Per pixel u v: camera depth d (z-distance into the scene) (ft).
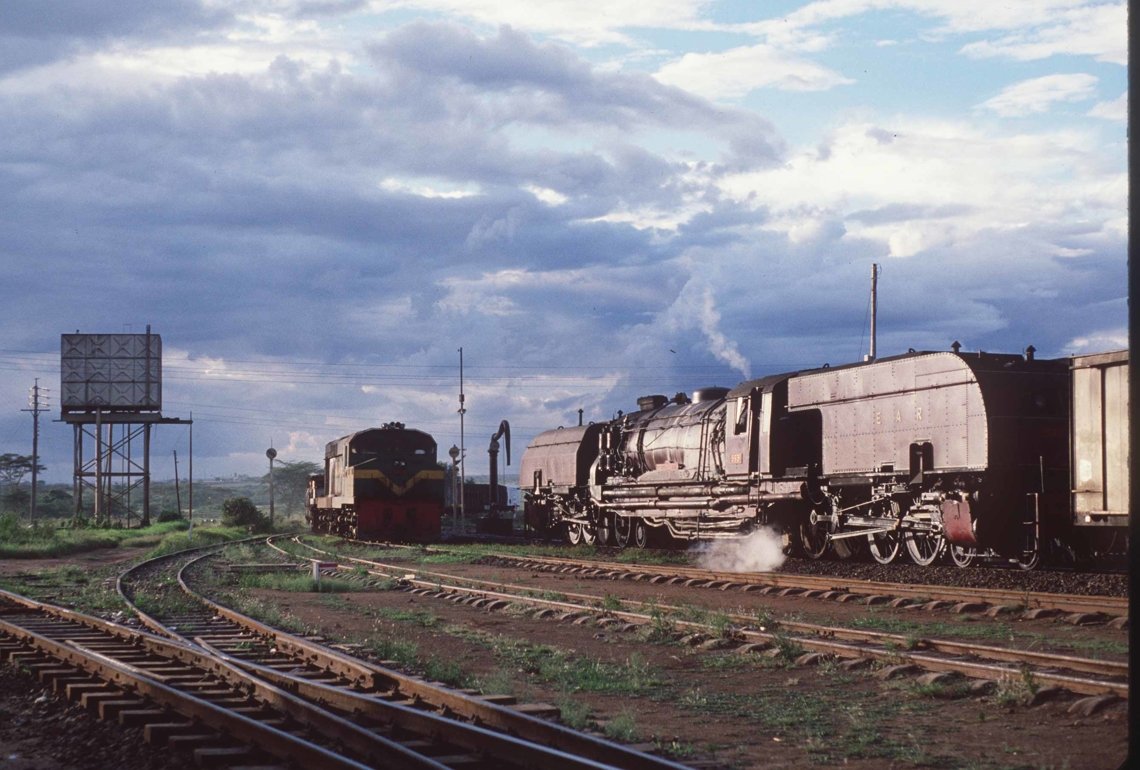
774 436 96.07
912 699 34.76
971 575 71.72
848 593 64.59
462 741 27.37
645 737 30.30
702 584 76.02
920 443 78.74
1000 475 73.20
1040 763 26.35
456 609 65.77
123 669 36.50
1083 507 61.11
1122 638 45.75
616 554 117.50
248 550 130.41
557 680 39.73
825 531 92.27
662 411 126.00
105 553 148.77
